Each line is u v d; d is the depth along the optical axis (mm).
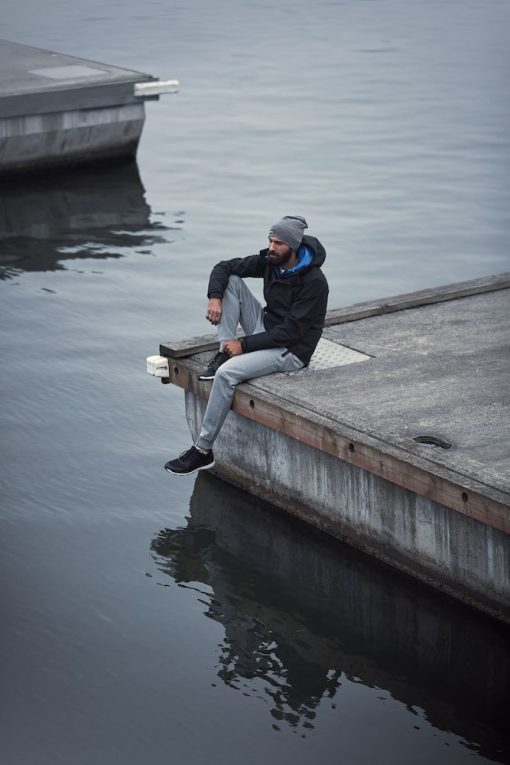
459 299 19656
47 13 61031
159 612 14375
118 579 15016
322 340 18047
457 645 13820
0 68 37000
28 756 11828
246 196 32156
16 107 33688
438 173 33625
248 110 41562
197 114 41250
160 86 35844
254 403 16188
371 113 40750
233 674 13234
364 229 28969
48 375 20859
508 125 38688
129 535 16031
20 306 24406
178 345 17844
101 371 21078
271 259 16266
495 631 14031
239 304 17047
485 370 16688
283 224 16141
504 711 12703
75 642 13711
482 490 13336
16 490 17000
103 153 35906
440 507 14312
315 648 13789
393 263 26594
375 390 16172
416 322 18656
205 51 51312
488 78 45625
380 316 18984
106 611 14336
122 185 33781
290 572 15312
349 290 24953
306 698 12867
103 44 52062
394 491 14914
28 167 34906
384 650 13734
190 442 18531
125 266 26969
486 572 13977
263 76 46688
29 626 13961
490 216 29797
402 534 15016
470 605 14445
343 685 13117
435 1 65938
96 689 12891
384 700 12852
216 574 15242
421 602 14633
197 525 16359
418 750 12047
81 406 19688
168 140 38250
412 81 45469
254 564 15477
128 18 59562
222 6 64000
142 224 30141
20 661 13320
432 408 15531
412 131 38219
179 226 29891
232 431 17328
